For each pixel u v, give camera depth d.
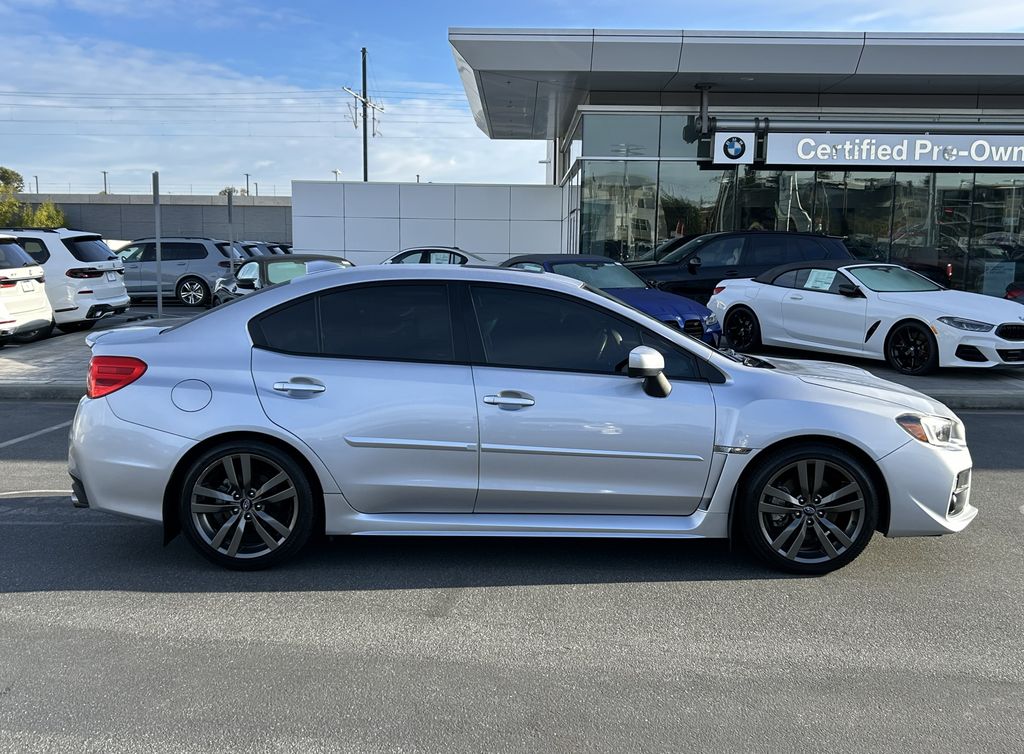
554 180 28.06
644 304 9.75
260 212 49.12
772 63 16.66
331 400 4.21
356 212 22.58
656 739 2.90
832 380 4.56
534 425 4.20
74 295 13.98
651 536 4.29
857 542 4.31
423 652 3.54
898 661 3.48
